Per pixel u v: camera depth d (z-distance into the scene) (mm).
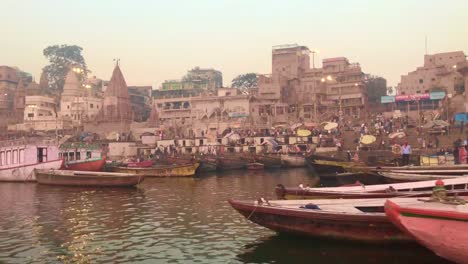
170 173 42969
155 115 85688
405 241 13133
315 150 57875
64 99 98125
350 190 18609
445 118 65750
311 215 13820
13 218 20172
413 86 86125
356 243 13641
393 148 47250
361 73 91875
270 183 35594
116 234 16812
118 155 64875
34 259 13648
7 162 39219
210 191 30031
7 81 111250
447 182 18234
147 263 13164
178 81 105562
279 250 13984
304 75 95562
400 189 18641
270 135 65312
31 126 86062
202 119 81438
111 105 83750
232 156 57312
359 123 69562
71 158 45219
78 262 13328
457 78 81375
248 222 18609
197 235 16422
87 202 25016
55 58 134125
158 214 20906
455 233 10930
